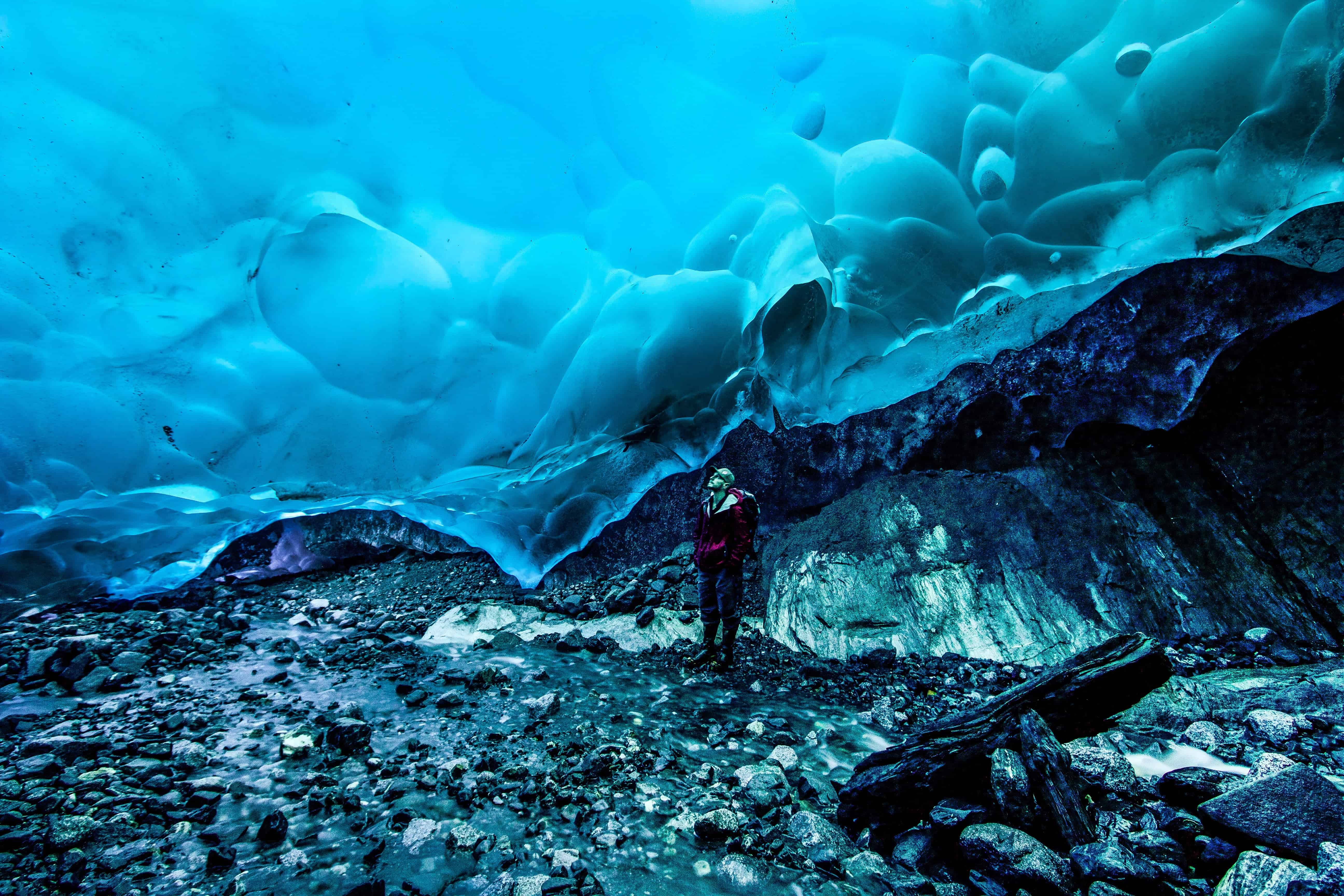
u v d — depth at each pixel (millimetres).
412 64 4281
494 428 5289
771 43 4113
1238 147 3242
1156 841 1876
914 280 4195
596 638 4383
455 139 4551
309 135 4379
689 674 3814
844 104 4125
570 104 4457
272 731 2877
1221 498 3691
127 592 5469
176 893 1725
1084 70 3506
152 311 4391
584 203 4793
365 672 3822
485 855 1929
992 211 3932
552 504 5785
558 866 1848
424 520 5934
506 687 3523
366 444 5051
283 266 4523
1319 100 3002
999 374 4215
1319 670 2920
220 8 3908
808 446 5027
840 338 4570
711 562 3914
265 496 4980
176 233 4289
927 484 4496
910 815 2084
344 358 4805
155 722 2982
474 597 5664
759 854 1954
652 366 4953
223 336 4578
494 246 4875
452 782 2385
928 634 3902
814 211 4371
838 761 2662
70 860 1833
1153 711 2824
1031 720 2104
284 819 2023
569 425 5141
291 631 4902
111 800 2152
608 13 4133
